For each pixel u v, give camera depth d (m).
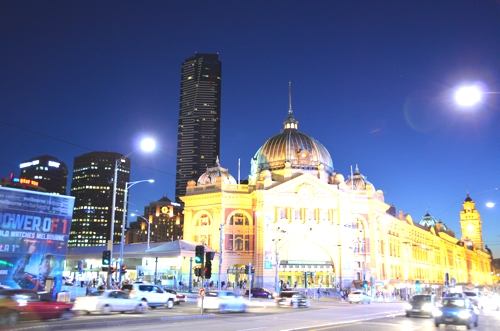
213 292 43.97
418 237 135.88
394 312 46.44
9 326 27.16
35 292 30.67
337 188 98.44
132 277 101.62
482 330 30.77
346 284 92.38
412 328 30.50
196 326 29.06
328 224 95.44
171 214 176.62
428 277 140.50
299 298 53.44
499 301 60.22
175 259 94.38
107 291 38.53
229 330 26.72
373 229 100.19
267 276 89.25
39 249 44.91
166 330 26.42
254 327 28.75
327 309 50.62
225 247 93.75
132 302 39.28
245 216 96.81
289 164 99.00
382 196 109.00
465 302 33.34
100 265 102.81
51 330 26.52
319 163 105.44
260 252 90.69
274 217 93.62
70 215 47.47
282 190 94.62
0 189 43.16
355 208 100.88
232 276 93.19
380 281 97.12
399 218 123.44
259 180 97.06
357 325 31.34
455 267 177.62
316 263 93.62
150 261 97.50
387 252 106.75
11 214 43.56
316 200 95.94
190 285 82.06
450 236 176.75
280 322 32.94
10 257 43.12
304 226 94.19
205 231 97.56
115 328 27.41
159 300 46.59
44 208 45.69
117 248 100.38
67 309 32.00
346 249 94.38
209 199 97.81
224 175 101.06
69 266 111.12
